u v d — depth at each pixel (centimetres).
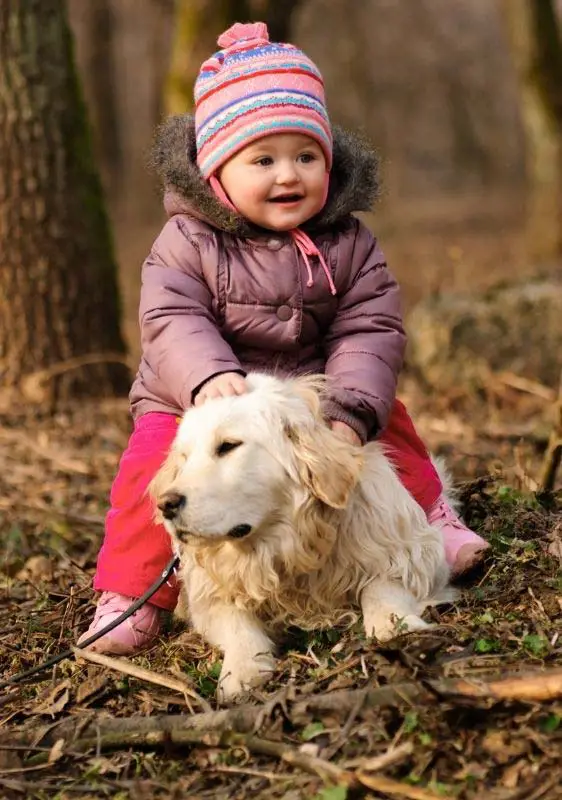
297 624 422
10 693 421
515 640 391
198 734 363
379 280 459
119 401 869
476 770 328
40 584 552
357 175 454
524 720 342
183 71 1135
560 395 538
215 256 444
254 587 408
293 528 399
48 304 871
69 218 873
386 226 3061
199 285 445
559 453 540
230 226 442
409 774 331
